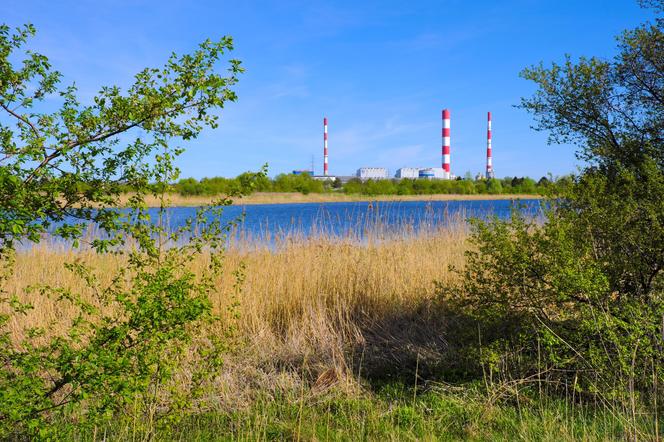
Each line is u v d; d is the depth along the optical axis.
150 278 3.40
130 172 3.28
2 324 3.35
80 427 3.05
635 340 4.32
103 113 3.10
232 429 4.24
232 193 3.77
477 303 5.35
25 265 8.15
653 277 5.04
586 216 5.07
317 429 4.25
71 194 3.13
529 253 4.96
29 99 2.95
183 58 3.17
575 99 6.21
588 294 4.53
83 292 6.99
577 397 4.69
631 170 5.78
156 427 3.86
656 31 6.06
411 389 5.07
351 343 6.36
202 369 4.11
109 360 2.87
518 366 5.05
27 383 2.72
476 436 4.05
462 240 10.63
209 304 3.38
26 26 2.96
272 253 9.27
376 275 8.08
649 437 3.75
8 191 2.62
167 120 3.19
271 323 7.10
